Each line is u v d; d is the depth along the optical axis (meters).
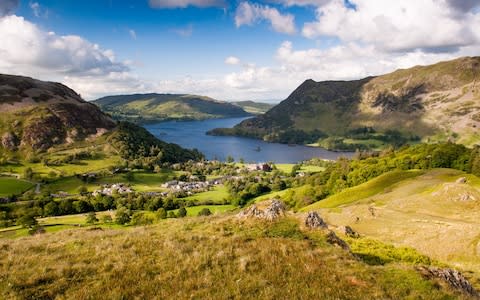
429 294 15.54
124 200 153.88
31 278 13.76
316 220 23.80
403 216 57.28
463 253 37.00
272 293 13.59
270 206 24.80
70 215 134.62
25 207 140.00
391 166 134.38
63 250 18.05
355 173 135.75
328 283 14.92
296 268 16.14
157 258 16.52
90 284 13.63
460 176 88.62
